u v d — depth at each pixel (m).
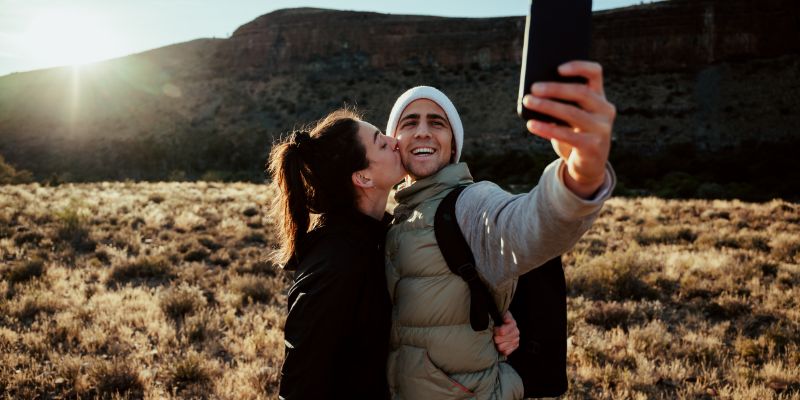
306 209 1.88
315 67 96.31
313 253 1.69
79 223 13.30
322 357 1.55
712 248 10.92
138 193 22.89
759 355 5.57
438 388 1.60
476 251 1.49
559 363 1.99
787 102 63.44
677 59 77.31
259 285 8.16
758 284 8.21
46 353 5.46
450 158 2.01
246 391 4.59
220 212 17.31
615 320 6.81
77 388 4.69
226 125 82.56
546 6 0.88
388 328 1.72
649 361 5.49
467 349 1.60
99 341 5.77
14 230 12.25
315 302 1.56
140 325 6.45
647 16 80.06
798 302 7.30
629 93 73.75
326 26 99.12
